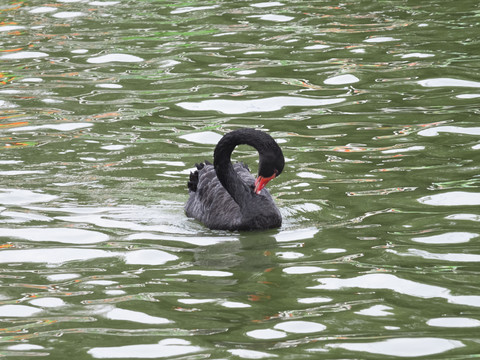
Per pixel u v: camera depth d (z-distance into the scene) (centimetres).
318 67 2023
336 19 2445
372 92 1838
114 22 2519
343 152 1502
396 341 841
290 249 1120
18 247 1138
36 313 935
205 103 1803
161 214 1269
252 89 1883
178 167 1458
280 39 2262
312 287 988
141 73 2034
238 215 1198
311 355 816
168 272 1051
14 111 1783
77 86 1952
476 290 962
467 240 1117
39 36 2383
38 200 1317
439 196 1283
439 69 1966
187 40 2298
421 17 2419
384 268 1036
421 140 1543
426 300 941
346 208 1259
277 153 1185
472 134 1562
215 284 1009
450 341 838
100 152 1534
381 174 1391
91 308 945
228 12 2589
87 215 1259
